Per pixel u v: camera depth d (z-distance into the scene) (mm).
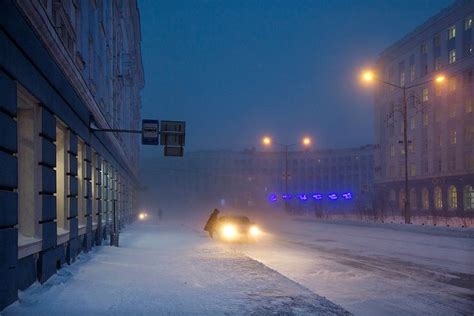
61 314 6535
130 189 44969
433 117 53938
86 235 14883
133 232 28453
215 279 9875
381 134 65625
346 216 50312
